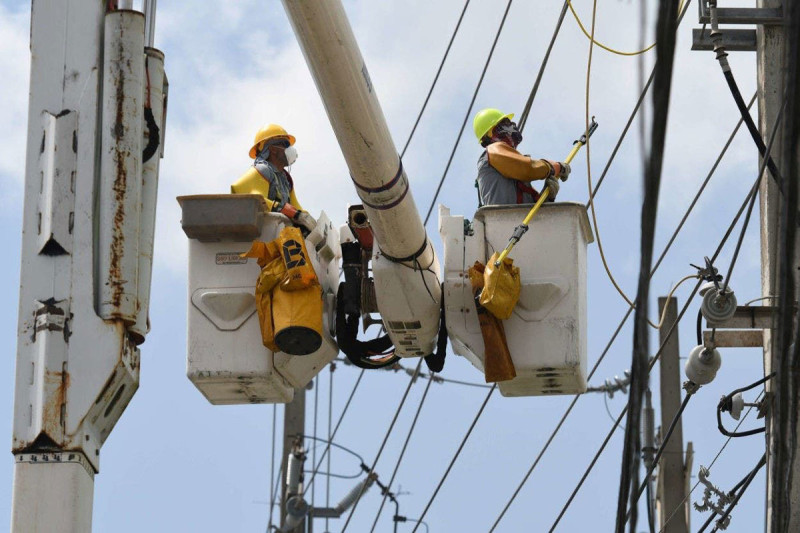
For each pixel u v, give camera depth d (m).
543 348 12.53
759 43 14.84
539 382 12.86
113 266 9.68
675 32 5.82
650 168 5.85
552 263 12.68
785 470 7.59
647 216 5.92
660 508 21.81
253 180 13.31
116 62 9.96
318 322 12.55
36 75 9.98
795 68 5.91
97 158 9.87
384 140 10.25
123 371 9.56
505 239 12.81
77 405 9.39
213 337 12.91
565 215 12.79
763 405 14.55
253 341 12.89
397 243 11.77
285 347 12.61
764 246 14.64
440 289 12.70
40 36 10.03
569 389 12.98
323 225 13.23
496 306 12.33
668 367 22.28
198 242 13.03
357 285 12.98
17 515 9.22
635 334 6.25
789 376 7.41
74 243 9.66
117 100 9.91
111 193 9.79
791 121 6.00
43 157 9.82
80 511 9.29
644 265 6.04
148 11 10.72
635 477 6.77
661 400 22.19
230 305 12.88
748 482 15.47
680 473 21.88
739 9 14.55
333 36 9.15
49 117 9.90
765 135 14.62
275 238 12.88
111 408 9.77
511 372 12.45
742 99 14.06
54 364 9.45
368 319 13.34
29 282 9.62
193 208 12.79
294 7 8.94
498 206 12.85
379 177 10.62
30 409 9.39
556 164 13.06
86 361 9.48
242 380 12.95
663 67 5.80
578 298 12.64
